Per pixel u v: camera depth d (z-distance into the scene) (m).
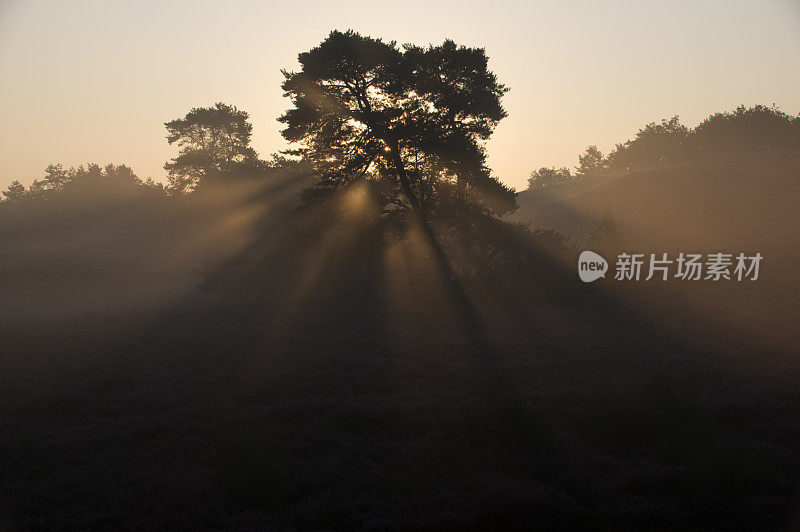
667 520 7.63
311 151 38.28
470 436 10.93
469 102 37.03
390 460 10.15
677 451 9.84
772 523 7.30
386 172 37.06
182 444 11.53
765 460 9.25
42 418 13.98
